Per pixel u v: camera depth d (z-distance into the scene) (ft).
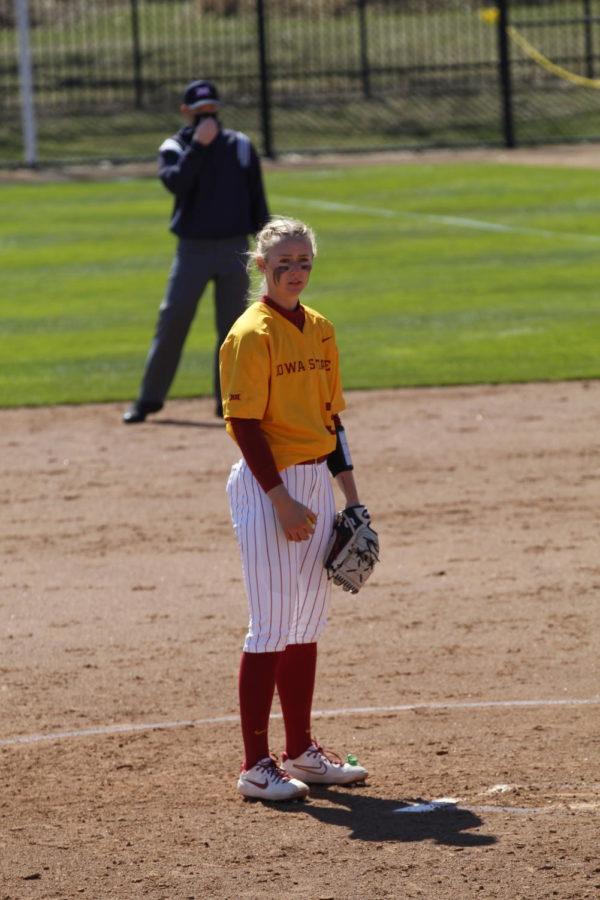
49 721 80.38
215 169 146.30
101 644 93.04
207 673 87.61
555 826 62.80
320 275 235.81
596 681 84.58
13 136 440.86
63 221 301.43
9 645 93.15
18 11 390.83
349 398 160.45
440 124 457.27
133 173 384.47
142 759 74.23
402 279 230.68
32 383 171.01
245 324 66.69
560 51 536.01
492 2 591.37
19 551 112.78
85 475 134.00
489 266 239.91
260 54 411.54
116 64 493.77
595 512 119.14
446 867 58.95
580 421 148.25
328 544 69.05
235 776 71.51
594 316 199.11
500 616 96.32
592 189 324.80
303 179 360.89
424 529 115.65
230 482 69.56
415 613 97.30
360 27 499.10
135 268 247.50
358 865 59.52
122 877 59.26
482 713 79.92
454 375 169.07
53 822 65.72
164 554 111.45
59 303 219.41
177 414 157.17
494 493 125.08
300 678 69.87
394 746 75.10
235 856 61.00
